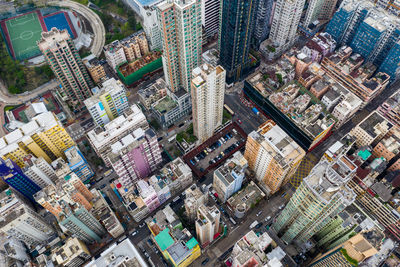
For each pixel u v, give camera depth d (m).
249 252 175.25
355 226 179.75
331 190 156.50
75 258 198.38
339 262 163.25
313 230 189.12
